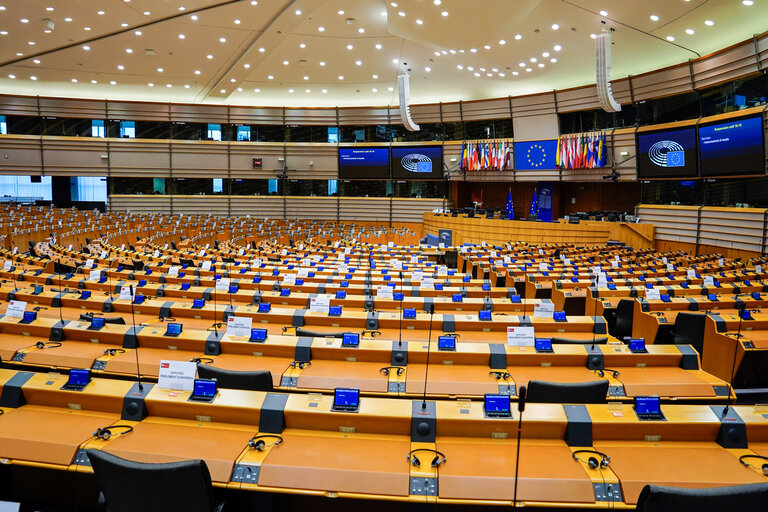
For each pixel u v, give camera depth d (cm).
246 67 2584
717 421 430
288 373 613
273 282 1191
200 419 457
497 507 384
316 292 1162
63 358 663
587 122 2853
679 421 429
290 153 3516
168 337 688
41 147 3234
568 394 503
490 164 3097
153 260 1678
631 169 2639
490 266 1631
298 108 3466
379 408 443
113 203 3372
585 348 654
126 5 1758
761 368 823
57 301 937
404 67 2538
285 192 3575
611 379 609
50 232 2323
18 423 447
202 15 1864
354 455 407
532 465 396
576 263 1792
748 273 1516
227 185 3531
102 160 3334
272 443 422
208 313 848
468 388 588
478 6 1642
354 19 1991
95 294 1022
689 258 1998
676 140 2361
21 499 454
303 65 2634
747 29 1962
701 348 893
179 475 342
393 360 646
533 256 1975
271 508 392
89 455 351
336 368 631
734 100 2161
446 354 643
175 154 3431
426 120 3294
